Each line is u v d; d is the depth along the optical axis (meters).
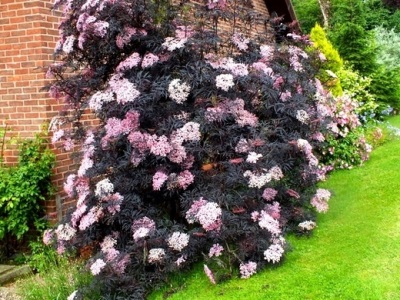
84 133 4.09
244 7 4.29
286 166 3.78
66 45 3.71
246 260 3.38
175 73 3.77
